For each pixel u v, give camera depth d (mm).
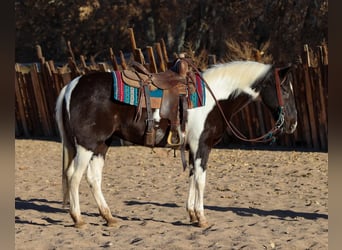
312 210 10000
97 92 8344
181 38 34500
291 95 9000
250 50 21344
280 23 30484
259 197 11039
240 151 16578
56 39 41750
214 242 8039
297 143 17125
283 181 12555
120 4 36719
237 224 9031
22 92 20656
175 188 11961
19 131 21031
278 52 29859
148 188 11992
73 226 8906
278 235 8430
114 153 16734
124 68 17812
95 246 7930
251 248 7730
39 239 8203
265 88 8945
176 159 15555
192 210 9016
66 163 8531
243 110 17500
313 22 30125
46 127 20469
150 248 7797
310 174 13164
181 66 8648
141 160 15461
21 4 39781
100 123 8320
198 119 8555
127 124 8453
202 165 8633
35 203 10672
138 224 9062
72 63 19094
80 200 10844
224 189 11711
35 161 15789
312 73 16453
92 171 8820
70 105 8359
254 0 30500
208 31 33062
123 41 38250
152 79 8516
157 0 35438
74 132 8336
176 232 8539
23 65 32594
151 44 36906
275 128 9031
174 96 8500
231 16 31141
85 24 38500
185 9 33438
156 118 8453
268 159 15234
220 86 8781
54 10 38625
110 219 8867
